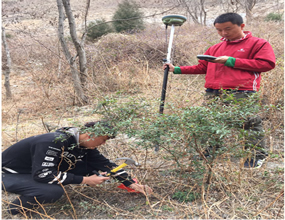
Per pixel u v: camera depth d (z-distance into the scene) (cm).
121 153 334
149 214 238
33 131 436
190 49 768
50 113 530
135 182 262
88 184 251
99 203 258
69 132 241
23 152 246
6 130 451
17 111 561
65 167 264
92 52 777
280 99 413
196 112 224
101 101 251
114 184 279
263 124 377
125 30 1083
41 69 784
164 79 344
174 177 277
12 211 247
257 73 295
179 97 416
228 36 298
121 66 695
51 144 235
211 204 242
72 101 589
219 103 248
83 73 569
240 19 289
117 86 611
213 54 317
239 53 293
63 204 260
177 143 257
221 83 296
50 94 615
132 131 236
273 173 281
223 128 207
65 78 696
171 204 242
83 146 253
